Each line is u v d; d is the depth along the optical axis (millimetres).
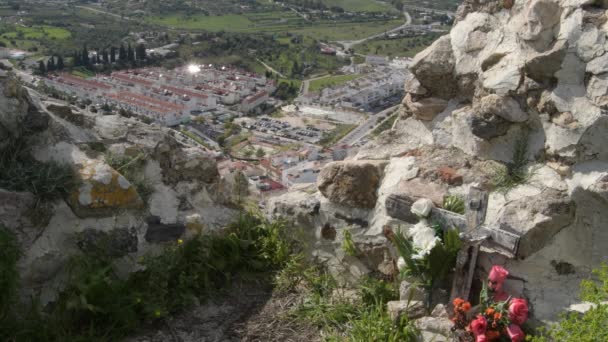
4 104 3840
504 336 3244
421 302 3602
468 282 3475
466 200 3484
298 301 4062
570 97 3422
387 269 4066
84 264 3766
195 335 3734
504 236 3354
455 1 170500
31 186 3799
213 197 4895
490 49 4004
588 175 3322
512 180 3682
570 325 2816
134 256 4086
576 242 3402
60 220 3877
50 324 3486
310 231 4453
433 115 4348
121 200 4070
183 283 4039
